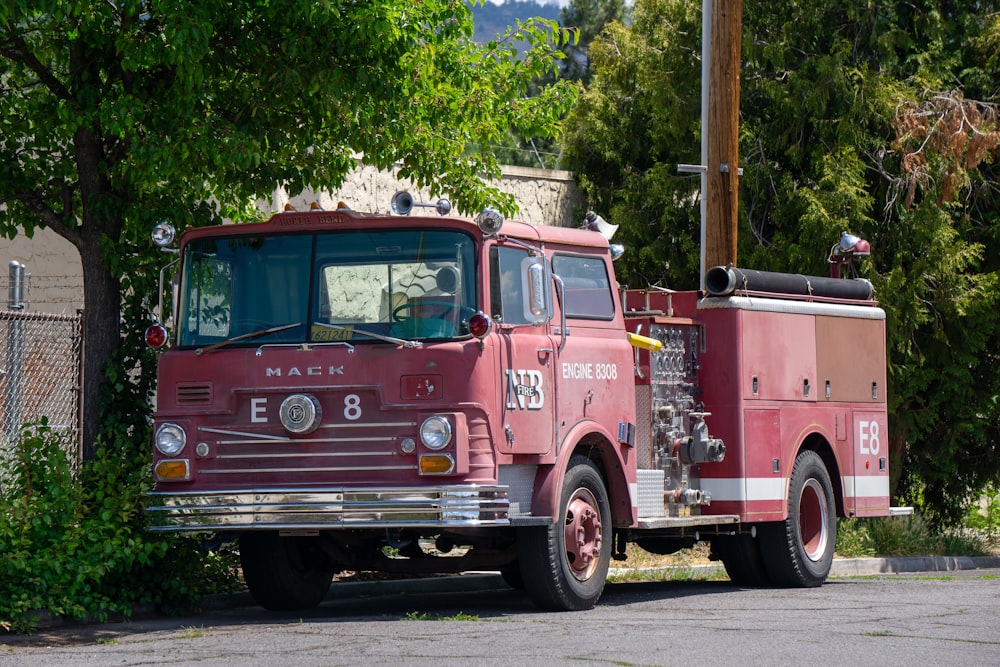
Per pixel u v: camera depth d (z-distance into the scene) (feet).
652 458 54.65
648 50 94.94
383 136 55.06
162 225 47.26
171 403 46.39
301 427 44.60
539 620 44.50
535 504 46.60
